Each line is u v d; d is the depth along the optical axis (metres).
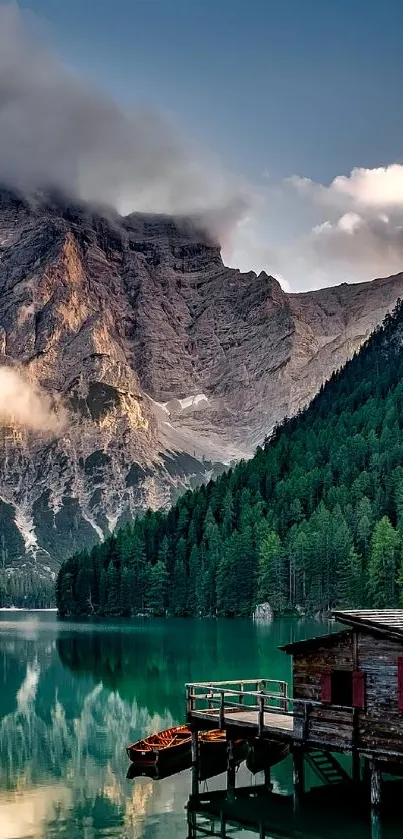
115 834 49.50
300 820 51.62
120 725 78.69
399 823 50.62
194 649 144.62
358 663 51.09
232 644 152.50
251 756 62.56
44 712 85.38
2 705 89.50
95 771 62.72
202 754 62.34
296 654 54.69
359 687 50.59
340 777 60.44
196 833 49.69
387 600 188.38
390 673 49.47
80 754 67.88
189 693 61.88
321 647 53.28
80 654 142.00
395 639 49.28
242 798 55.91
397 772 51.41
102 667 121.25
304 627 192.50
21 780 60.53
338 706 51.34
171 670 114.31
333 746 51.22
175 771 62.91
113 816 52.56
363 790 56.97
